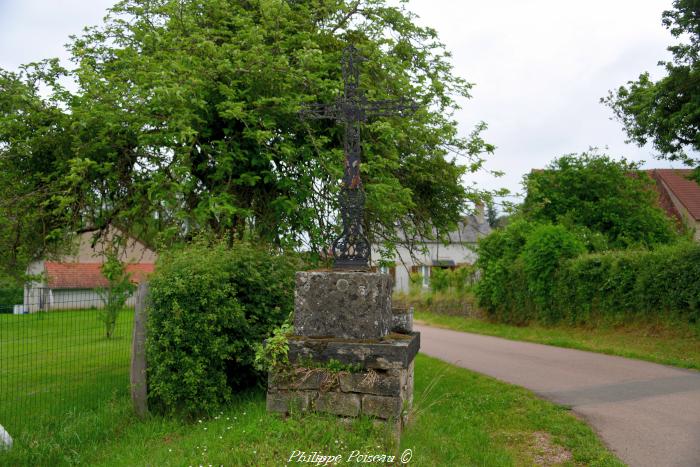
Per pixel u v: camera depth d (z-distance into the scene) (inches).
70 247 421.4
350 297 225.8
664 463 245.9
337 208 387.2
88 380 339.9
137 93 334.0
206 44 339.9
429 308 1101.1
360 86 367.2
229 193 373.4
